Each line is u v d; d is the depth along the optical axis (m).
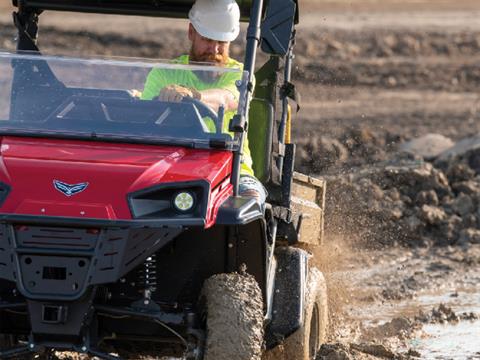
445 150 40.12
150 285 14.59
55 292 13.30
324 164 41.22
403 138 46.94
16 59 16.22
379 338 21.48
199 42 17.48
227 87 16.39
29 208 13.62
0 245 13.56
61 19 71.62
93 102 15.72
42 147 14.84
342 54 66.00
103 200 13.74
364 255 30.09
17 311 14.48
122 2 18.48
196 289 15.07
